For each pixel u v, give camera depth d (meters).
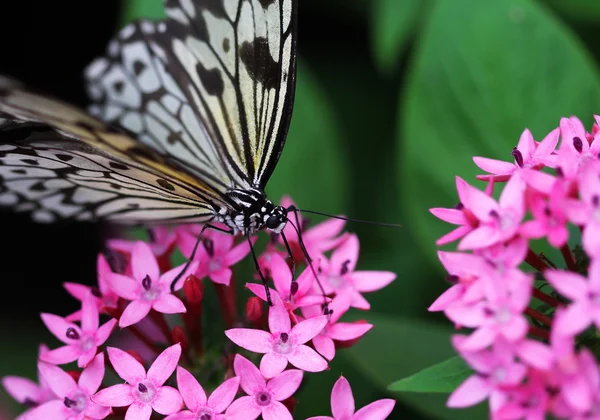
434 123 0.44
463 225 0.39
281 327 0.39
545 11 0.44
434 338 0.42
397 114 0.47
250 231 0.41
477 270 0.38
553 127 0.44
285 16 0.41
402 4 0.45
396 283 0.46
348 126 0.47
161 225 0.42
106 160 0.40
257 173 0.42
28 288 0.49
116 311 0.41
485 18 0.44
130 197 0.42
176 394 0.39
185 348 0.41
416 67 0.44
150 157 0.39
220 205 0.41
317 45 0.48
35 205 0.42
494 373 0.37
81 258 0.49
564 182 0.38
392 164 0.47
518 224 0.38
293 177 0.45
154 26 0.42
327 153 0.45
